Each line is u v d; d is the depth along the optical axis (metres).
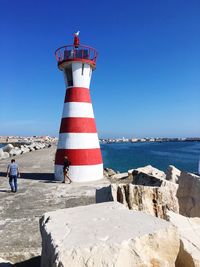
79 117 16.59
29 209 10.43
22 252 6.27
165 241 4.11
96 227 4.30
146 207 7.22
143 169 17.05
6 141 137.00
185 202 8.60
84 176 16.12
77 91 16.78
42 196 12.48
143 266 3.75
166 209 7.11
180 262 4.45
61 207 10.66
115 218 4.66
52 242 3.91
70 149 16.31
